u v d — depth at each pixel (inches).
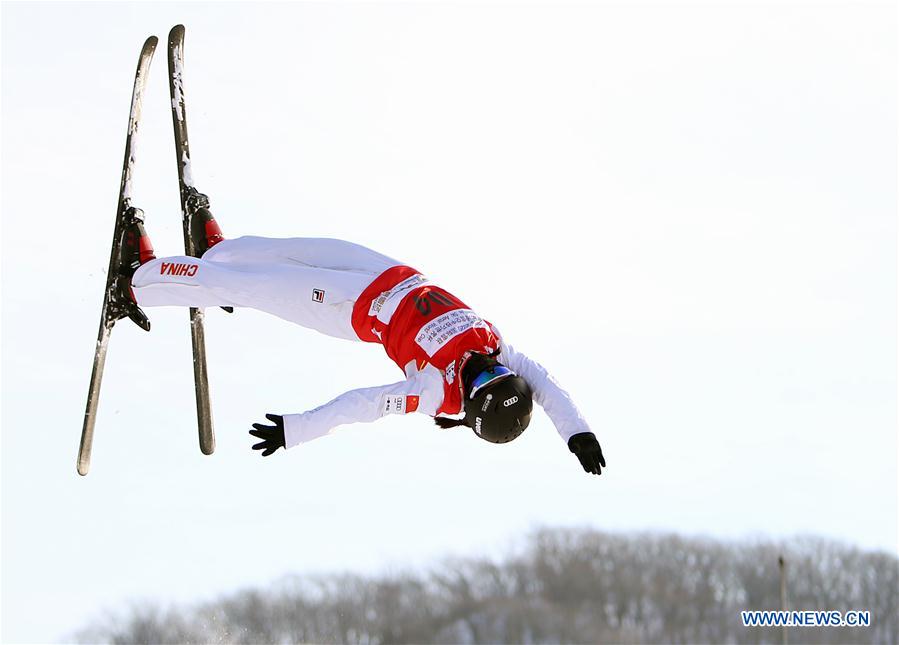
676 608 4557.1
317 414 764.6
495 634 4357.8
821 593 4638.3
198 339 1088.2
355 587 4382.4
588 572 4630.9
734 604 4655.5
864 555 4707.2
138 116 1045.2
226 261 965.2
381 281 870.4
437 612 4399.6
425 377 808.9
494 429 805.2
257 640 4042.8
